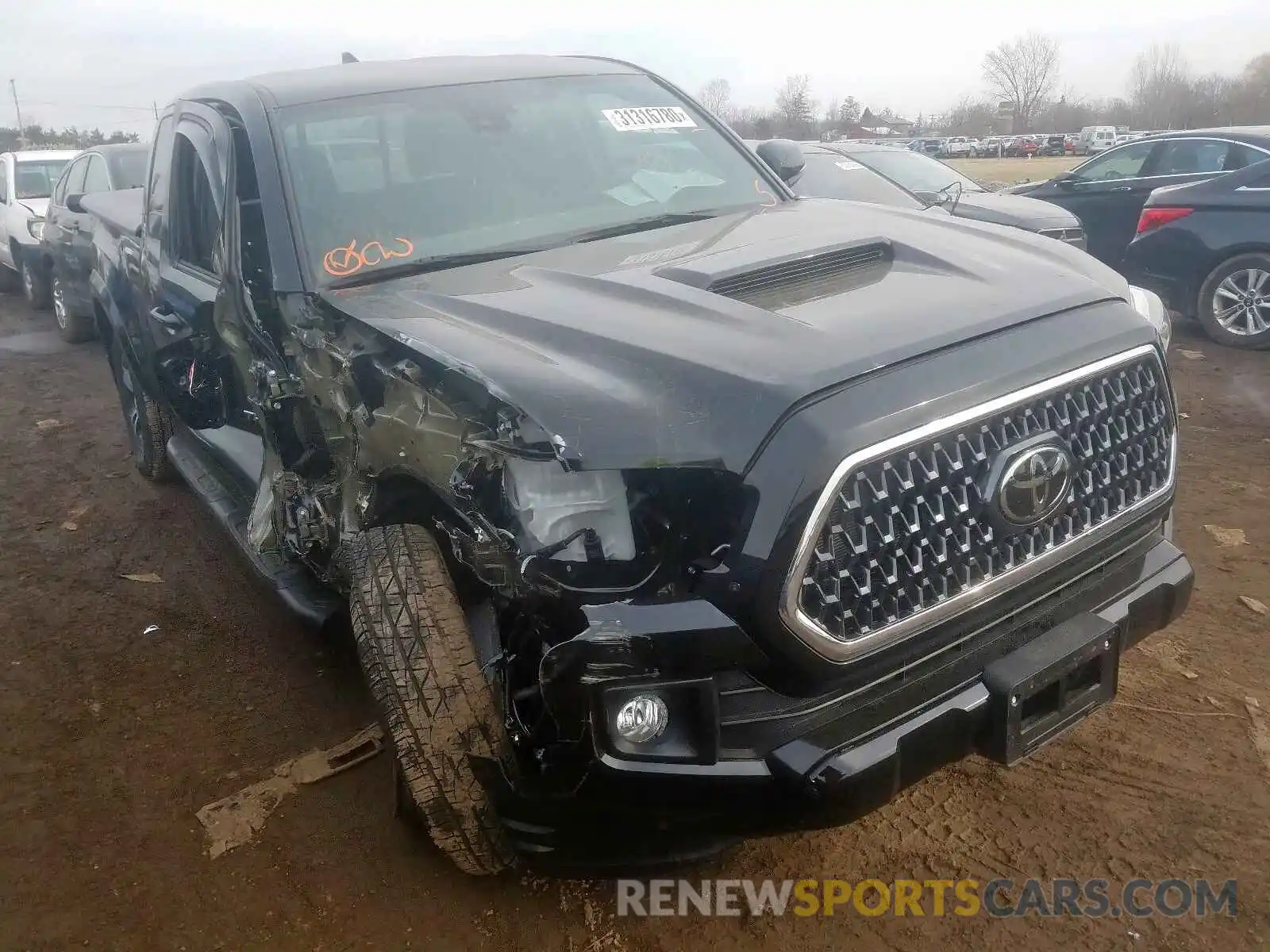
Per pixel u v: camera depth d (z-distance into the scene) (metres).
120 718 3.83
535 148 3.84
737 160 4.23
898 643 2.29
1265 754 3.25
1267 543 4.61
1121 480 2.68
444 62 4.23
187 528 5.57
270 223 3.40
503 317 2.76
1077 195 10.88
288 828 3.19
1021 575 2.45
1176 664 3.73
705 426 2.22
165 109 4.87
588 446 2.22
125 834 3.21
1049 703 2.59
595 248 3.36
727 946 2.68
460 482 2.48
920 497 2.28
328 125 3.67
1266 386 7.23
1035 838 2.98
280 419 3.45
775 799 2.27
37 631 4.50
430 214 3.54
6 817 3.31
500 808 2.54
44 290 12.20
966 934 2.67
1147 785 3.15
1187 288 8.66
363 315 2.96
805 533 2.13
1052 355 2.48
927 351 2.36
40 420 7.75
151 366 4.93
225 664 4.17
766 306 2.63
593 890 2.88
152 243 4.73
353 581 2.74
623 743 2.26
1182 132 10.31
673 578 2.26
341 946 2.74
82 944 2.79
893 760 2.31
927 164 10.12
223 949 2.75
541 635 2.39
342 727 3.71
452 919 2.81
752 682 2.27
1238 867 2.82
